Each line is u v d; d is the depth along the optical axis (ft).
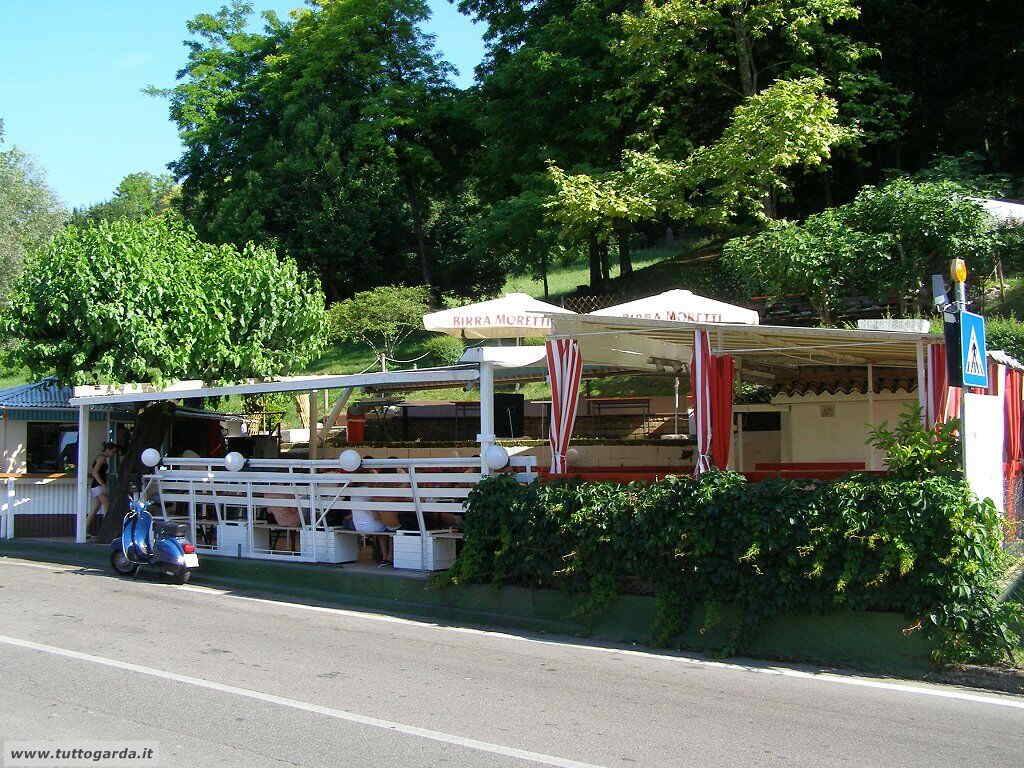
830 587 26.78
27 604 36.29
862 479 27.32
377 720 21.04
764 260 65.05
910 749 19.22
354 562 41.86
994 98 103.86
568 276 140.67
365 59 123.54
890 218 63.52
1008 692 24.02
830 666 26.91
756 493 28.14
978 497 25.80
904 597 25.84
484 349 36.14
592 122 93.30
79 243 55.16
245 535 44.19
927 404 30.60
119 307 52.26
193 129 138.10
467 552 34.71
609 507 30.99
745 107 73.20
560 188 80.64
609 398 67.21
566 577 32.01
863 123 85.71
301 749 18.92
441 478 37.14
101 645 28.76
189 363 55.21
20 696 22.67
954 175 73.77
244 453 59.52
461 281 128.47
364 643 30.04
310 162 119.34
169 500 47.44
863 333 29.78
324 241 119.34
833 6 78.59
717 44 84.64
